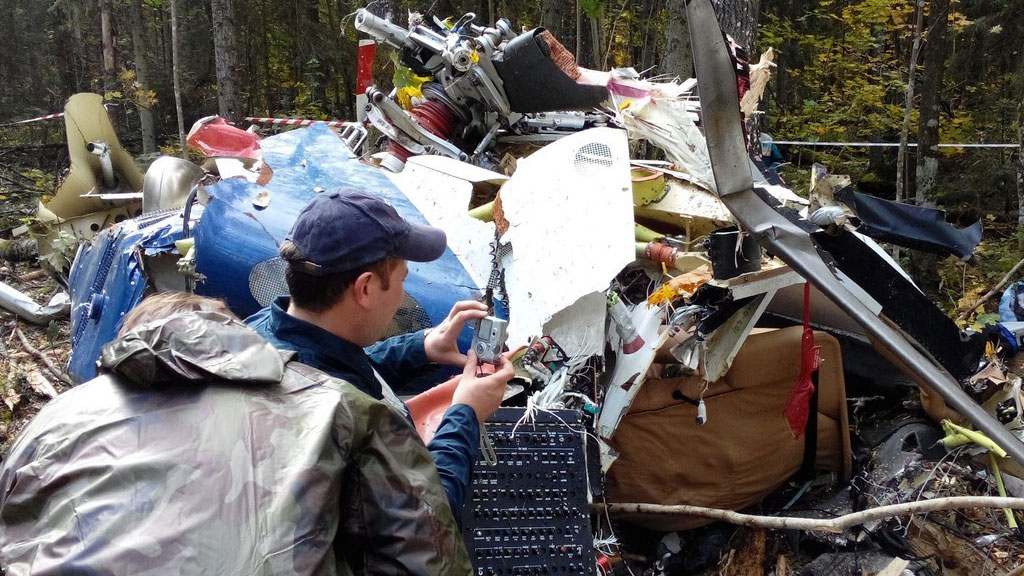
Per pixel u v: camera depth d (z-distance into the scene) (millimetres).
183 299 1617
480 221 3430
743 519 2826
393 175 3818
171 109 17219
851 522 2600
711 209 3611
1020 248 8000
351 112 16000
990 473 3324
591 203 3105
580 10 8727
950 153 10508
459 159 4402
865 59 11648
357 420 1337
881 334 2453
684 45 6586
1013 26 10461
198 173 5156
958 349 3176
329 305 1688
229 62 10711
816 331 3277
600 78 4371
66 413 1324
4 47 16109
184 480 1198
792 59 13086
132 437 1257
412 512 1338
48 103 16531
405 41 4680
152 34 19609
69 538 1155
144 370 1306
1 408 5184
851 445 3479
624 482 3145
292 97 17531
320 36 15375
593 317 3006
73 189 7180
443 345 2139
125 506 1175
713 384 3141
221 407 1286
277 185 3605
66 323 6621
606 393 3027
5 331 6527
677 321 2916
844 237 2850
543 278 3070
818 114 11484
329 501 1238
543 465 2592
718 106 2564
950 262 8047
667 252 3330
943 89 11312
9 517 1229
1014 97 10891
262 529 1170
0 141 15133
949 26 9156
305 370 1405
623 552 3137
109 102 14375
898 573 2881
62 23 17516
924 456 3344
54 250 6984
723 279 2801
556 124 4812
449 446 1696
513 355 2883
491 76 4445
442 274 3299
